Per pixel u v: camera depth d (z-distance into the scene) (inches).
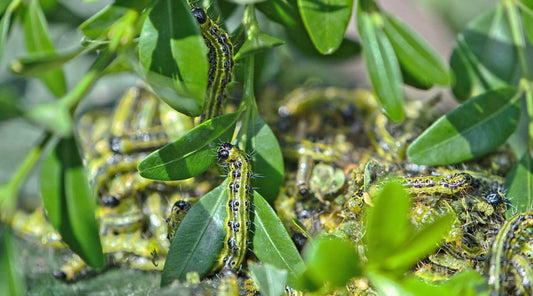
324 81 20.8
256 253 16.6
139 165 16.1
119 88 20.9
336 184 17.7
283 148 18.4
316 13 16.7
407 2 24.7
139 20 16.1
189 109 15.9
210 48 16.7
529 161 17.3
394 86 16.8
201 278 16.7
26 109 15.2
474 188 17.4
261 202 16.7
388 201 15.1
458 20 21.0
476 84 18.0
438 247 16.7
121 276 18.1
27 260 18.6
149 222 18.2
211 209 16.7
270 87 19.9
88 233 16.0
